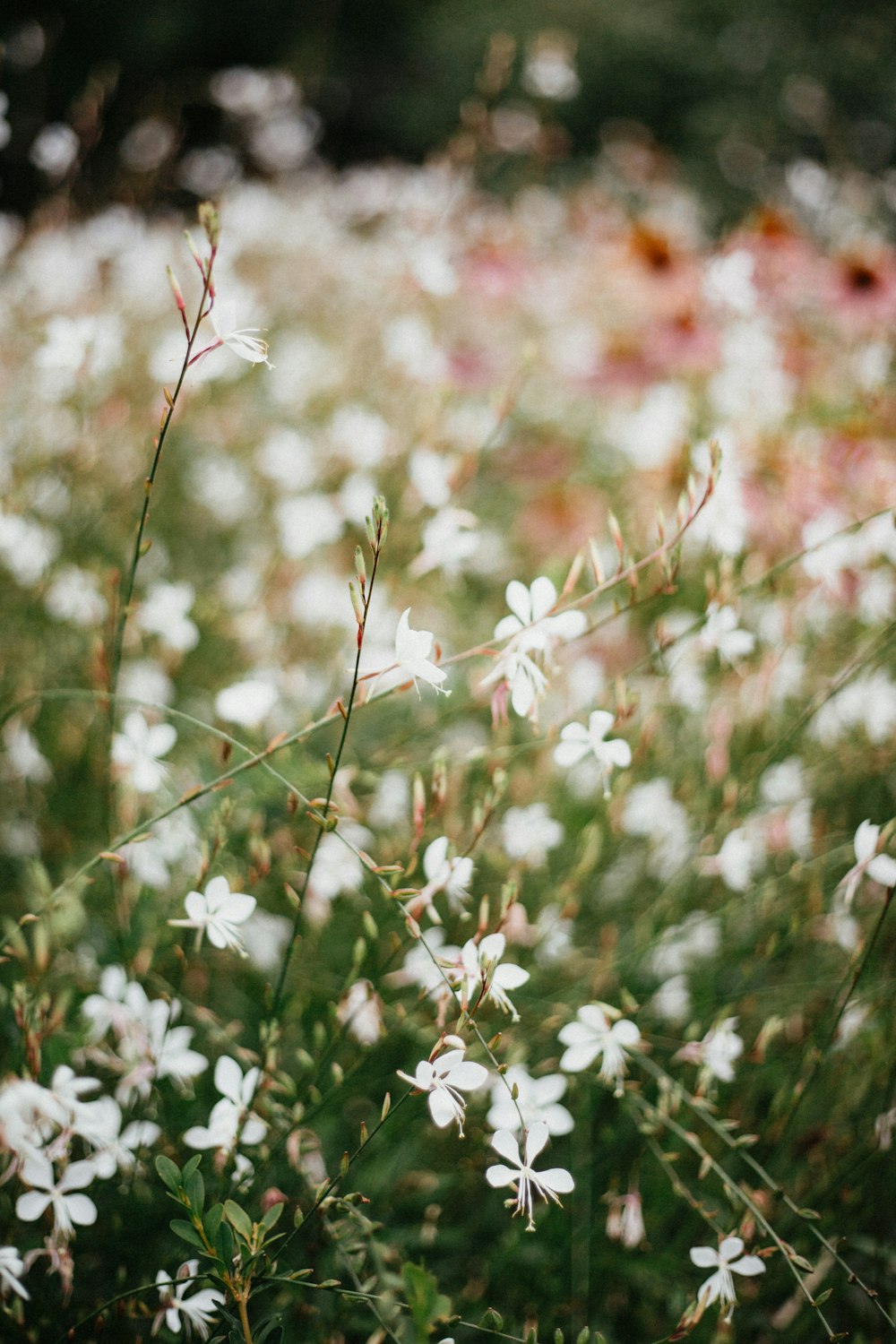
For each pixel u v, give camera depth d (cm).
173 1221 67
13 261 156
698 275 137
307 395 144
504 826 90
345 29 457
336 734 102
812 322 140
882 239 182
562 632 74
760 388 123
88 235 162
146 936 83
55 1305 77
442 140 447
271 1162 76
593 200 198
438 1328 73
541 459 135
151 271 158
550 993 92
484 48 454
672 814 96
